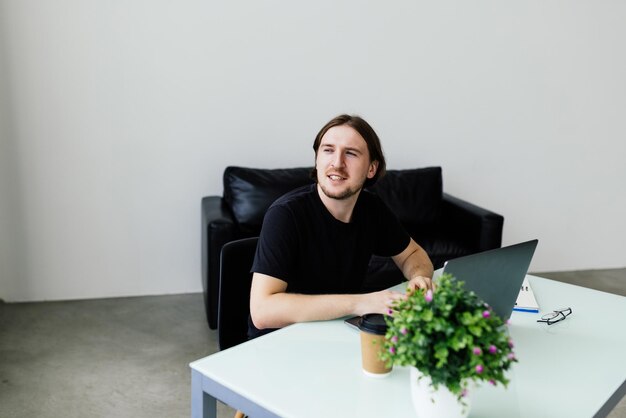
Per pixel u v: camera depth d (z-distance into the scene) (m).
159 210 3.90
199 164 3.92
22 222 3.69
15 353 3.04
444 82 4.25
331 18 3.97
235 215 3.64
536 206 4.63
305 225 1.83
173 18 3.70
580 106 4.55
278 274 1.76
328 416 1.22
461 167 4.42
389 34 4.09
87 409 2.53
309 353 1.49
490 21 4.25
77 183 3.73
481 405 1.30
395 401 1.28
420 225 3.96
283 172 3.81
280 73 3.96
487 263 1.57
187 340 3.26
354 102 4.12
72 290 3.85
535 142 4.52
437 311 1.13
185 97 3.81
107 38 3.61
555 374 1.46
